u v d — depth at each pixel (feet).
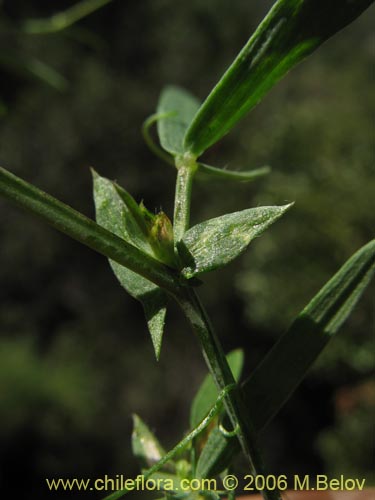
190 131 0.36
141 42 3.02
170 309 2.67
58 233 2.86
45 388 2.47
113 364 2.68
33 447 2.36
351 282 0.35
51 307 2.81
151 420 2.54
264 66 0.34
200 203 2.42
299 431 2.18
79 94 2.87
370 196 1.83
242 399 0.33
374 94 2.13
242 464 0.43
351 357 1.75
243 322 2.34
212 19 3.05
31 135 2.83
